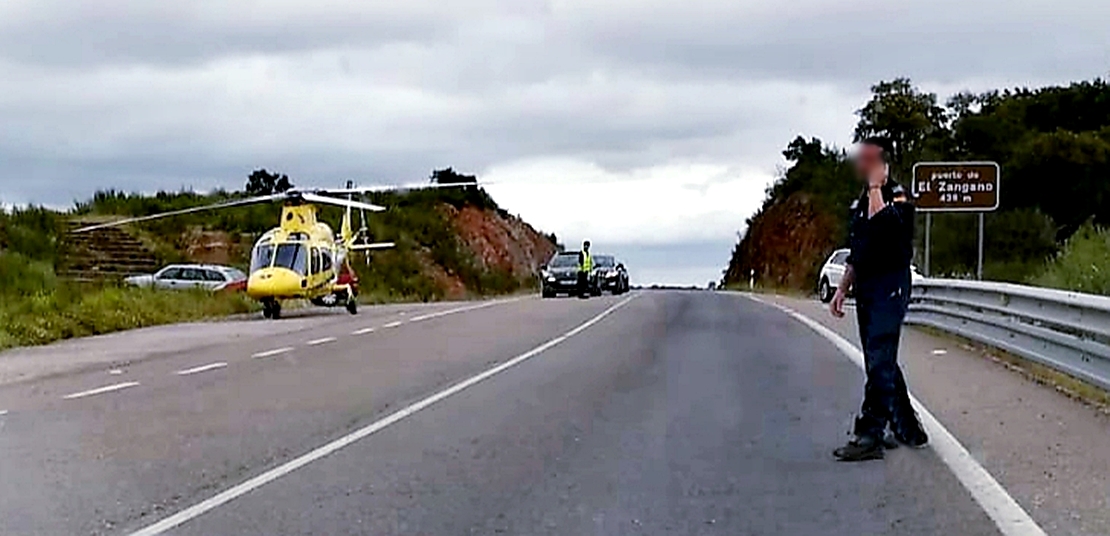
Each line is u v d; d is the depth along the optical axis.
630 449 11.41
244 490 9.67
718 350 21.53
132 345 24.22
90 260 53.28
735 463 10.66
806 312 34.16
